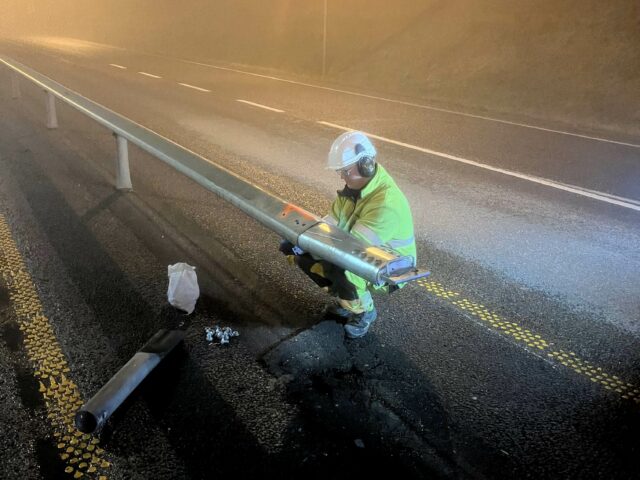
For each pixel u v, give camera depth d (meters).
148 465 2.35
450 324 3.45
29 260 4.21
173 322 3.42
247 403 2.72
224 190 3.03
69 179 6.25
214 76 16.11
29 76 8.40
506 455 2.43
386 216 2.83
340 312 3.49
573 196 5.97
